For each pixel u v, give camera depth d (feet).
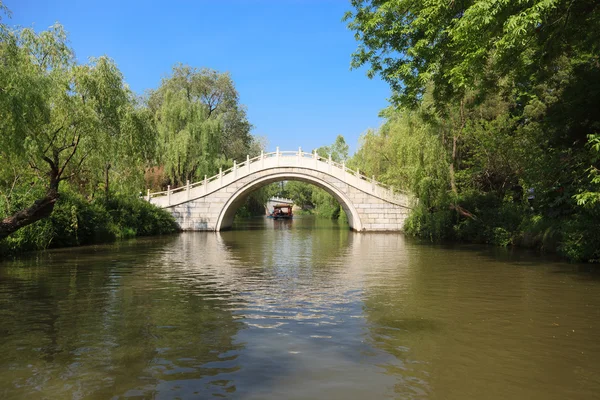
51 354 19.27
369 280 38.17
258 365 18.10
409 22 42.98
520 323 24.40
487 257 53.36
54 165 49.73
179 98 119.44
